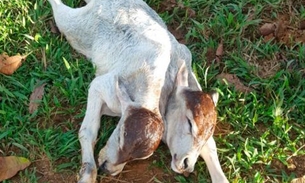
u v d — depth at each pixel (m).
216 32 1.86
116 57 1.61
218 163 1.53
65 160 1.59
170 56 1.57
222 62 1.81
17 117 1.64
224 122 1.68
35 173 1.56
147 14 1.68
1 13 1.83
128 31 1.62
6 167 1.53
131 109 1.41
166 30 1.67
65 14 1.76
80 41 1.75
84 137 1.53
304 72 1.80
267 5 1.93
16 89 1.70
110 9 1.68
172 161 1.47
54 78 1.72
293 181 1.59
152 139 1.36
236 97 1.73
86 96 1.69
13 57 1.74
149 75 1.50
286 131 1.66
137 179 1.56
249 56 1.83
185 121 1.43
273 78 1.77
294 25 1.90
